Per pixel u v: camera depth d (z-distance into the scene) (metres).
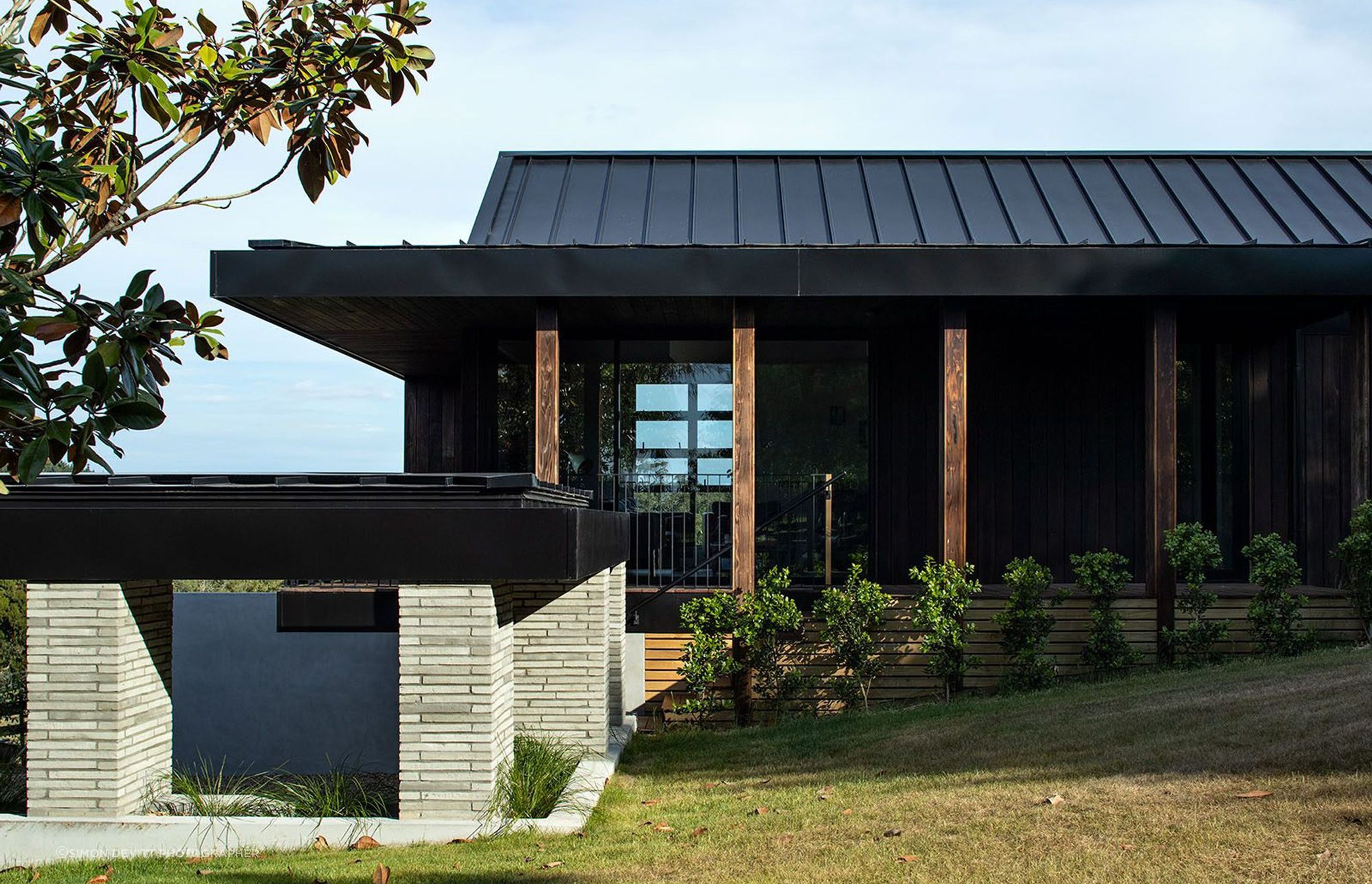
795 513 14.05
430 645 7.47
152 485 7.66
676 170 15.83
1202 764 6.87
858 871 5.65
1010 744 8.23
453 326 13.66
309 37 4.77
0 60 3.98
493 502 7.50
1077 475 14.05
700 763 9.34
